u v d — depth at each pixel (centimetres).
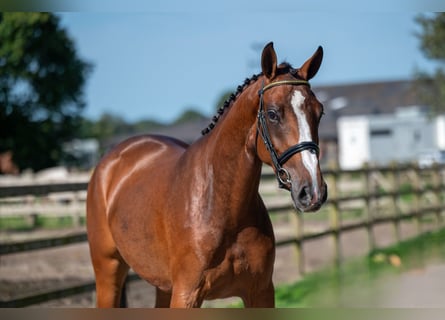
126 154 611
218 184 474
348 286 990
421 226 1709
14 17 3191
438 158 4044
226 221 471
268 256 493
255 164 471
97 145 5491
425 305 824
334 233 1245
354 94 7444
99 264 618
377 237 1662
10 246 689
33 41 3338
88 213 630
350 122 5184
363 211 1977
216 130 496
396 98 7081
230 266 478
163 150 586
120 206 570
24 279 1102
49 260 1309
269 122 444
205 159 490
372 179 1855
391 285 987
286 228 1609
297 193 420
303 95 436
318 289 973
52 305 881
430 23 3089
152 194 532
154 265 533
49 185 763
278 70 461
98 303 624
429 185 2119
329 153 6172
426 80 3500
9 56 3256
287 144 432
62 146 3700
